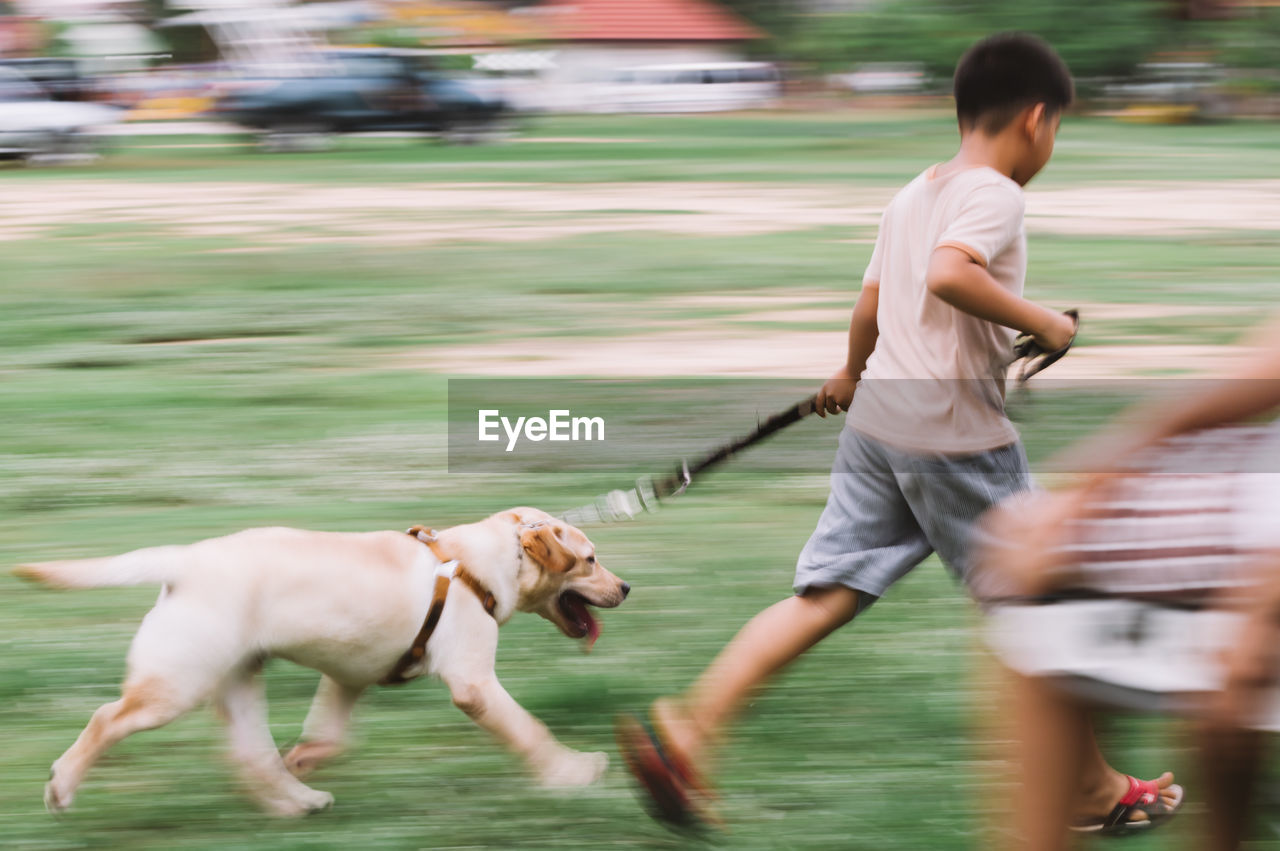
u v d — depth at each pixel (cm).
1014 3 3350
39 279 1091
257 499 559
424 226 1398
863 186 1772
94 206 1574
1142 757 330
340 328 917
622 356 838
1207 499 194
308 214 1499
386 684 320
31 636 408
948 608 425
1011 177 307
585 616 345
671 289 1057
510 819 307
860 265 1153
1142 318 930
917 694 363
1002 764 312
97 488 573
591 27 5066
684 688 373
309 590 299
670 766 289
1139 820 296
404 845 294
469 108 2502
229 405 714
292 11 3578
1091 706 206
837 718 349
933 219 298
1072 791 214
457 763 332
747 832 298
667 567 470
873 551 310
